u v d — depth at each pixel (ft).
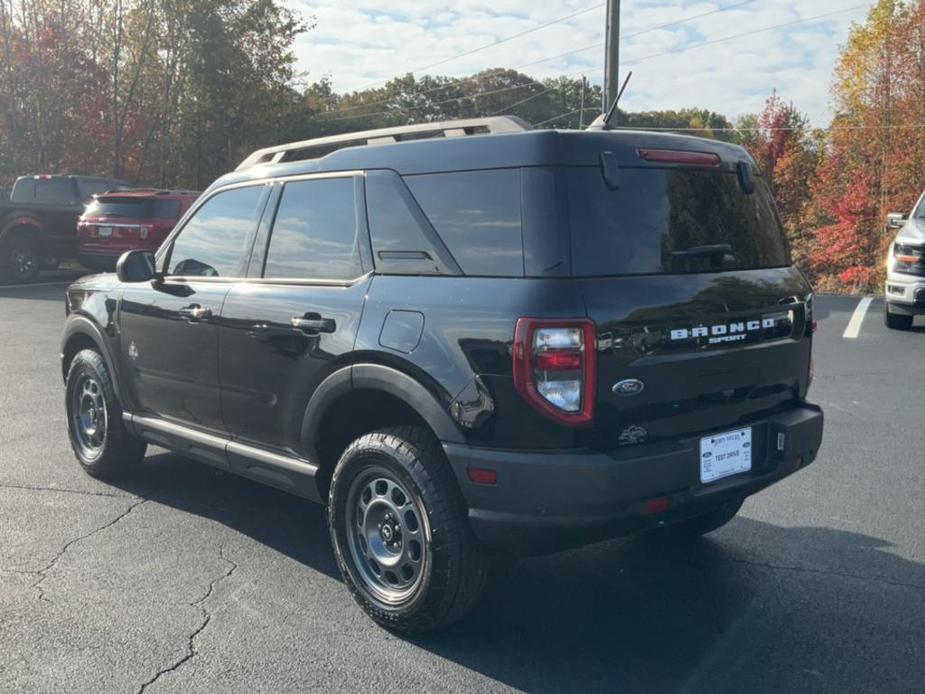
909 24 118.73
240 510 16.99
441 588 11.39
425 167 12.15
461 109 273.54
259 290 14.17
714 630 12.25
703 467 11.42
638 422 10.91
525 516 10.60
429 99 285.02
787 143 184.75
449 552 11.30
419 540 11.69
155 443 16.97
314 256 13.57
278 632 12.10
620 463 10.45
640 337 10.77
